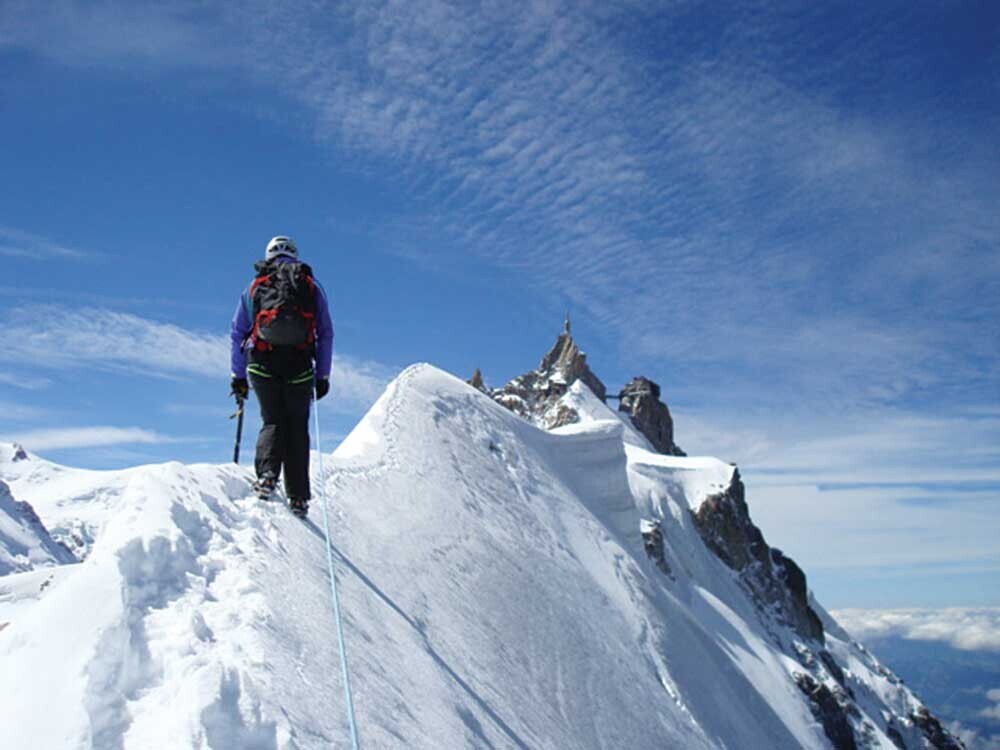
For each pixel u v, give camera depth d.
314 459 14.52
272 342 8.34
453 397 30.44
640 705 18.33
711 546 65.38
